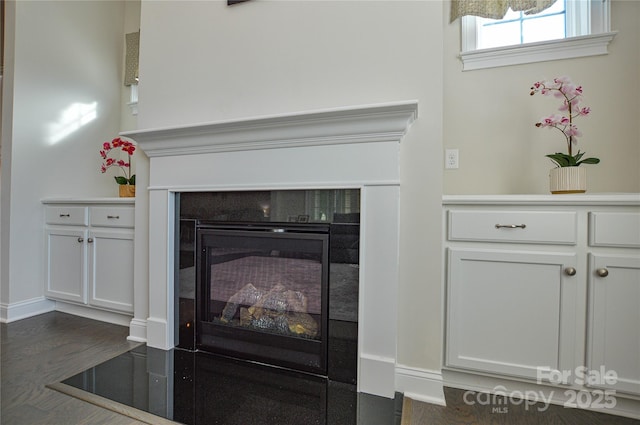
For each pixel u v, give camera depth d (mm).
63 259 2254
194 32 1742
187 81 1753
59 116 2443
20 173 2221
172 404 1252
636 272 1164
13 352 1696
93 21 2670
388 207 1308
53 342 1824
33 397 1293
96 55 2691
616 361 1187
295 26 1524
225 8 1672
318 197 1436
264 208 1536
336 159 1372
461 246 1358
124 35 2904
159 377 1446
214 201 1646
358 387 1351
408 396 1320
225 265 1695
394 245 1305
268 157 1492
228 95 1657
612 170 1533
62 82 2463
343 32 1436
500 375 1332
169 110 1794
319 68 1476
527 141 1660
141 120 1856
